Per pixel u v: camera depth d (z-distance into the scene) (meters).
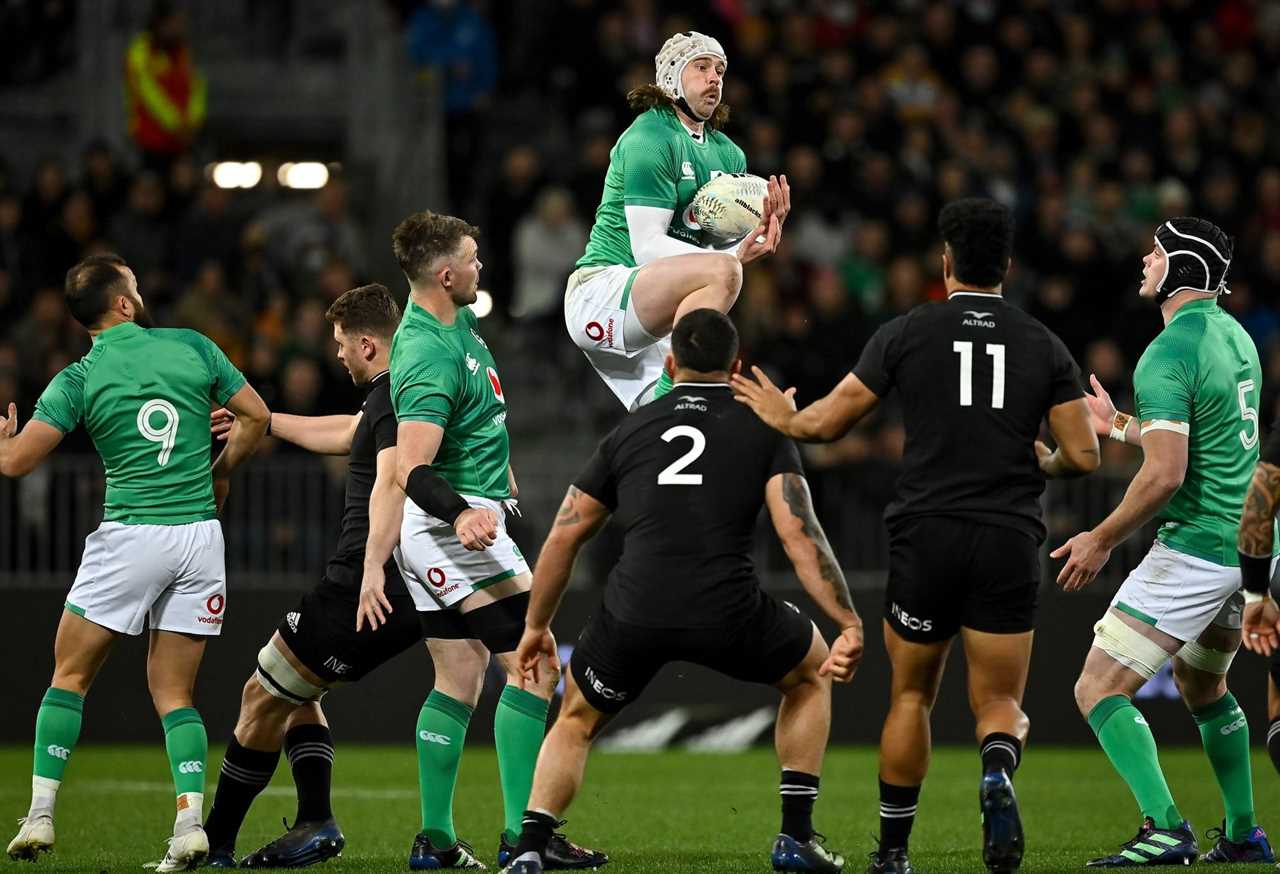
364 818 31.66
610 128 60.75
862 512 45.22
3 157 64.12
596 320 25.83
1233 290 58.12
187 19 68.31
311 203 64.75
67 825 30.44
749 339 51.09
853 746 45.25
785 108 60.03
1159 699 45.38
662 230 25.50
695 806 33.84
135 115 58.50
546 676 24.70
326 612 24.61
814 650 21.81
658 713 45.72
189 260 55.69
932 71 64.75
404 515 24.61
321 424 26.77
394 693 45.38
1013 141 63.03
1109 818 31.89
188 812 23.89
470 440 24.55
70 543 44.00
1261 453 21.34
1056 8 69.50
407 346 23.89
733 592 20.88
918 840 28.56
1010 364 21.06
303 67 67.75
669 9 63.19
